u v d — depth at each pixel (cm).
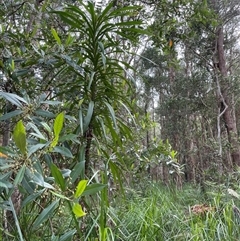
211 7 555
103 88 150
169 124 758
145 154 254
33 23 205
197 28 535
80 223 148
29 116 106
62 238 107
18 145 77
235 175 448
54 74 164
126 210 227
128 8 142
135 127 248
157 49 300
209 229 203
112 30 148
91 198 155
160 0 270
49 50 152
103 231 130
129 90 187
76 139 136
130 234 180
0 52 154
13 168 79
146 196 311
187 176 702
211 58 652
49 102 117
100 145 158
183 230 205
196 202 359
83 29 145
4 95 103
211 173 486
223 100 566
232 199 255
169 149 262
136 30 151
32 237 145
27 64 150
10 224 139
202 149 655
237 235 207
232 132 568
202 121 726
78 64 152
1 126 150
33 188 89
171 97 728
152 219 203
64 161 153
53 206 94
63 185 85
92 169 150
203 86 657
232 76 614
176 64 314
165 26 268
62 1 229
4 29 168
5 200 100
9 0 194
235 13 582
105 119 156
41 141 94
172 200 324
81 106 145
